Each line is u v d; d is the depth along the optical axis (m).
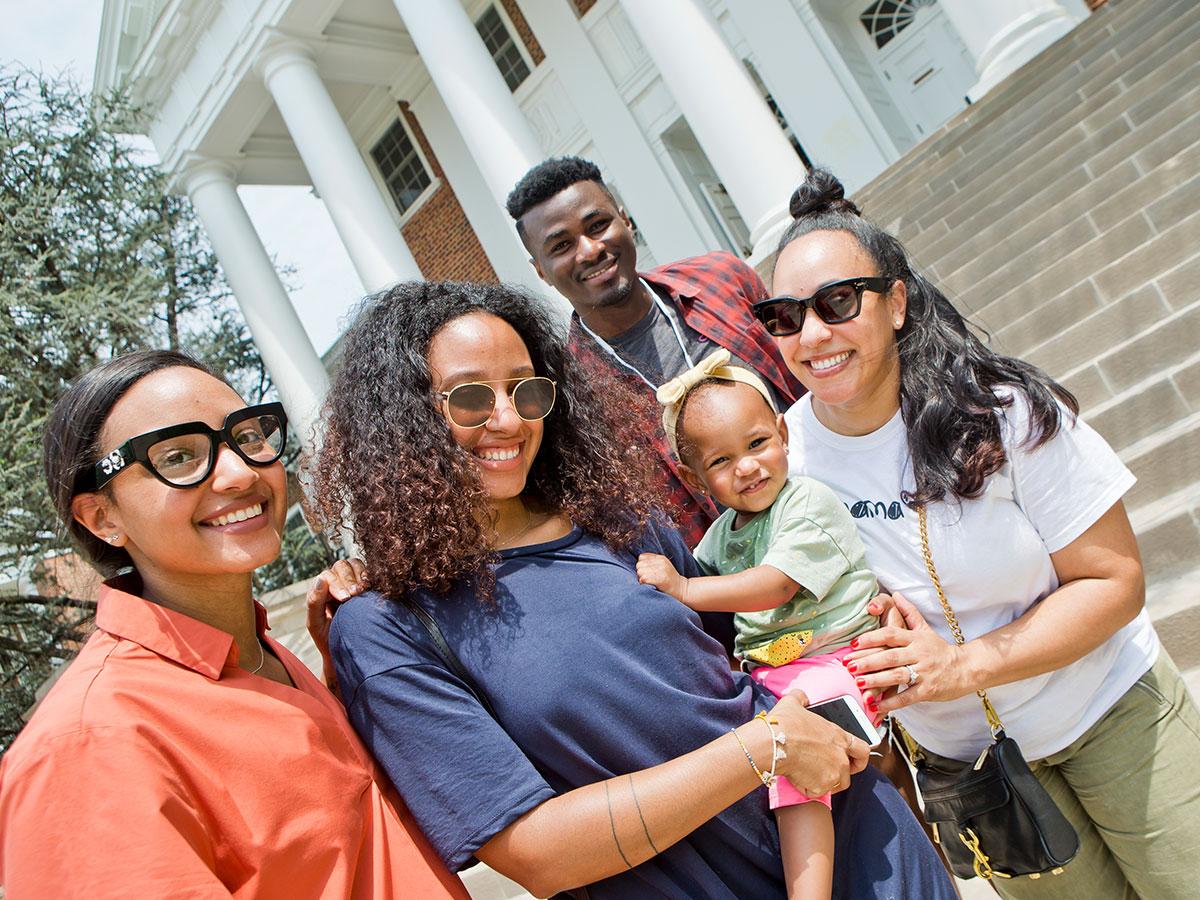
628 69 13.01
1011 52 7.96
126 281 11.19
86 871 1.12
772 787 1.57
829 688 1.77
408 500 1.58
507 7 14.16
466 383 1.66
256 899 1.27
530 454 1.76
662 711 1.55
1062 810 1.93
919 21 11.64
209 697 1.36
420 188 15.92
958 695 1.77
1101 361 4.42
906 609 1.91
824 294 1.84
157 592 1.51
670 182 12.93
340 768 1.43
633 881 1.54
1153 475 3.79
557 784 1.55
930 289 1.93
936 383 1.84
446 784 1.45
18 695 8.45
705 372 2.12
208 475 1.45
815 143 11.74
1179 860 1.82
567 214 2.95
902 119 11.89
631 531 1.86
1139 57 6.80
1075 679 1.86
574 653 1.54
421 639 1.56
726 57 9.02
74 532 1.52
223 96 12.30
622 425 1.99
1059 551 1.83
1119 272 4.83
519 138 9.97
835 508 1.96
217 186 13.07
